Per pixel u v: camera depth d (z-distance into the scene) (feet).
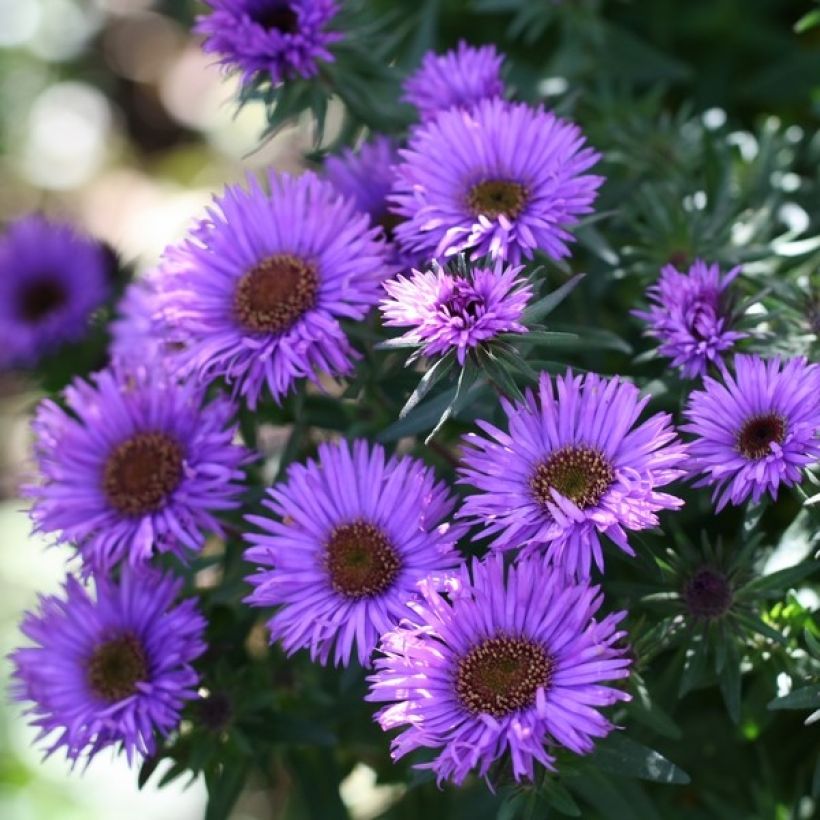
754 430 1.23
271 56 1.37
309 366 1.30
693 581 1.26
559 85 1.62
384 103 1.45
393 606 1.25
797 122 1.78
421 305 1.21
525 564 1.21
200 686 1.36
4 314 1.75
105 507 1.33
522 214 1.30
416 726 1.19
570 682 1.20
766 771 1.45
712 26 1.83
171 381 1.35
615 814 1.36
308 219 1.33
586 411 1.24
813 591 1.34
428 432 1.36
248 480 1.44
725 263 1.41
